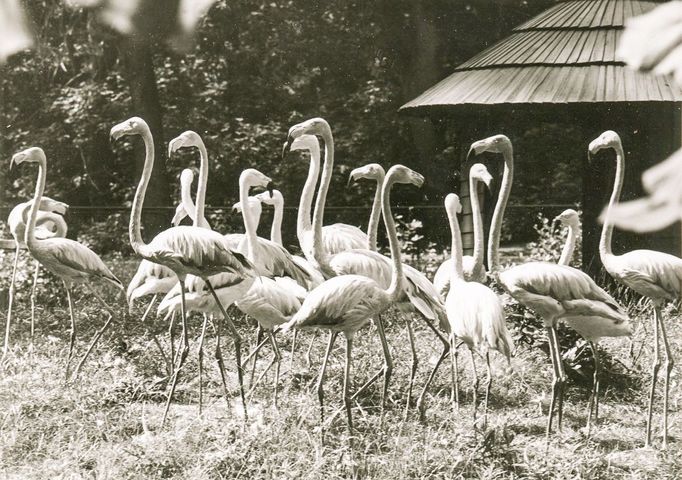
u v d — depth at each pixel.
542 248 13.50
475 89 12.39
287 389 7.68
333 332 6.33
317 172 8.80
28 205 9.84
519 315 8.98
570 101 11.59
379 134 22.25
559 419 6.72
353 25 18.78
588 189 12.82
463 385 8.04
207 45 12.88
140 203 7.33
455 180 20.83
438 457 5.80
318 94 22.36
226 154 21.11
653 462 6.02
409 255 14.90
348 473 5.47
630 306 11.40
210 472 5.48
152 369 8.63
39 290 12.73
